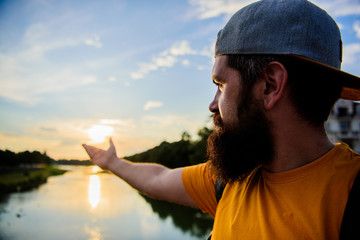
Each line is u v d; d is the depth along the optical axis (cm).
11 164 9506
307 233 64
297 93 72
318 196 66
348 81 77
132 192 4259
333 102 74
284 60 72
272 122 75
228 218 84
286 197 71
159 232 1744
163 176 127
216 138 88
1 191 4156
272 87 74
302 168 71
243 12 77
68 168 14638
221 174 85
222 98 83
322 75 71
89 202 3084
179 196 115
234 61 79
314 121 72
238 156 79
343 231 60
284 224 68
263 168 80
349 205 61
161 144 6041
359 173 64
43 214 2422
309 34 70
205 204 109
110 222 2073
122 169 140
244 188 84
